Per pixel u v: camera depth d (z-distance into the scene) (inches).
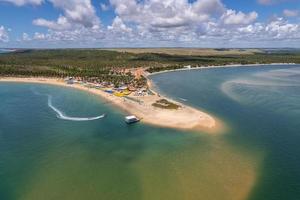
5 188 2541.8
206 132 3860.7
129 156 3171.8
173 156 3142.2
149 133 3875.5
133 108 5147.6
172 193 2433.6
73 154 3240.7
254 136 3698.3
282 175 2691.9
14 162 3038.9
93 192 2471.7
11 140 3663.9
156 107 5118.1
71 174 2780.5
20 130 4052.7
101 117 4702.3
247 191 2440.9
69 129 4106.8
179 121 4313.5
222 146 3393.2
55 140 3673.7
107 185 2576.3
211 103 5605.3
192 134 3794.3
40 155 3213.6
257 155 3127.5
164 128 4052.7
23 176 2743.6
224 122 4288.9
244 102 5669.3
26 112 5036.9
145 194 2427.4
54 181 2655.0
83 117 4722.0
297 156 3093.0
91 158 3132.4
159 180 2645.2
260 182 2573.8
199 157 3100.4
